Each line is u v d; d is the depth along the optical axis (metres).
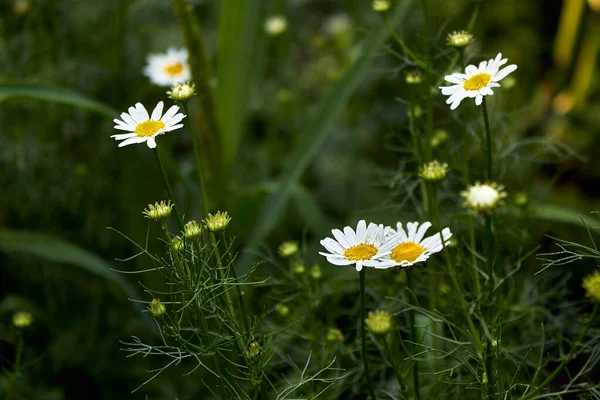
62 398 1.46
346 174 1.85
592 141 1.87
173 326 1.22
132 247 1.61
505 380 1.26
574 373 1.43
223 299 1.25
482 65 1.23
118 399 1.50
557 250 1.53
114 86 1.72
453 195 1.39
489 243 1.18
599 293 1.16
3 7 1.66
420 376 1.31
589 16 1.93
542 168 1.90
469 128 1.36
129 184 1.56
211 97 1.46
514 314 1.36
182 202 1.61
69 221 1.68
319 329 1.34
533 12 2.18
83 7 1.72
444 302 1.32
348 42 2.08
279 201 1.49
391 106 1.97
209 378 1.46
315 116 1.50
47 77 1.65
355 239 1.20
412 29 1.99
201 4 2.07
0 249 1.48
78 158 1.67
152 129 1.22
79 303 1.58
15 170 1.59
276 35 1.87
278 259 1.64
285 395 1.25
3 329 1.51
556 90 2.03
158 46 1.85
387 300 1.34
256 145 1.96
